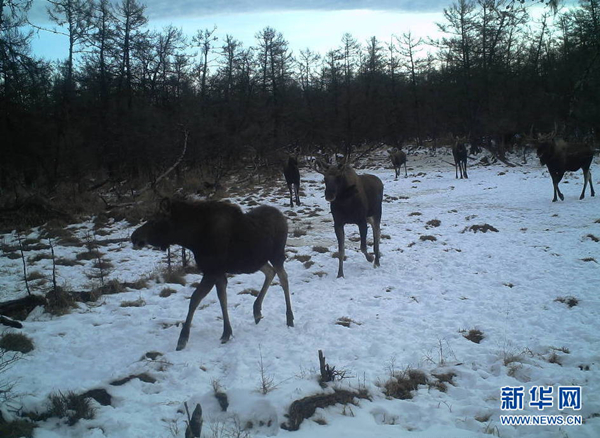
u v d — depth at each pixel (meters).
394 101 43.41
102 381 4.70
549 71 31.94
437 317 6.74
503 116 30.94
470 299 7.53
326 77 47.72
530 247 10.67
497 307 7.08
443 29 37.94
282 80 43.94
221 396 4.45
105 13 25.92
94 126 22.64
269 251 6.20
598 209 14.20
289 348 5.65
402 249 11.23
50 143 19.28
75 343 5.80
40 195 15.98
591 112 13.85
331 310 7.07
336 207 9.15
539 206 15.53
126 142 21.28
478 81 34.78
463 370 5.08
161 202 5.65
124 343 5.78
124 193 20.11
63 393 4.45
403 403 4.47
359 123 38.16
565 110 23.97
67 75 25.44
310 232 13.68
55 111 21.53
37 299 7.17
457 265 9.63
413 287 8.30
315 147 35.28
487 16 35.53
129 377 4.84
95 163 21.64
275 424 4.05
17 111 18.16
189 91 29.69
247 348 5.64
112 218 15.91
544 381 4.80
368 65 49.78
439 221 14.08
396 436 3.83
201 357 5.42
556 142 15.65
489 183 22.19
